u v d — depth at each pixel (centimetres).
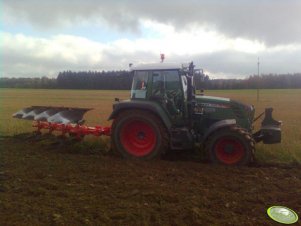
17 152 979
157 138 913
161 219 544
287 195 649
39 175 759
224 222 535
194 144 935
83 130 1041
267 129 906
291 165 884
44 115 1126
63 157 927
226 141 863
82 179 738
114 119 974
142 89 960
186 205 594
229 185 702
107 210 571
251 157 852
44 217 543
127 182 715
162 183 713
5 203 593
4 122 1557
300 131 1377
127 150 938
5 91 6469
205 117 942
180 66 937
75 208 577
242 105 938
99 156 948
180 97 938
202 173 785
